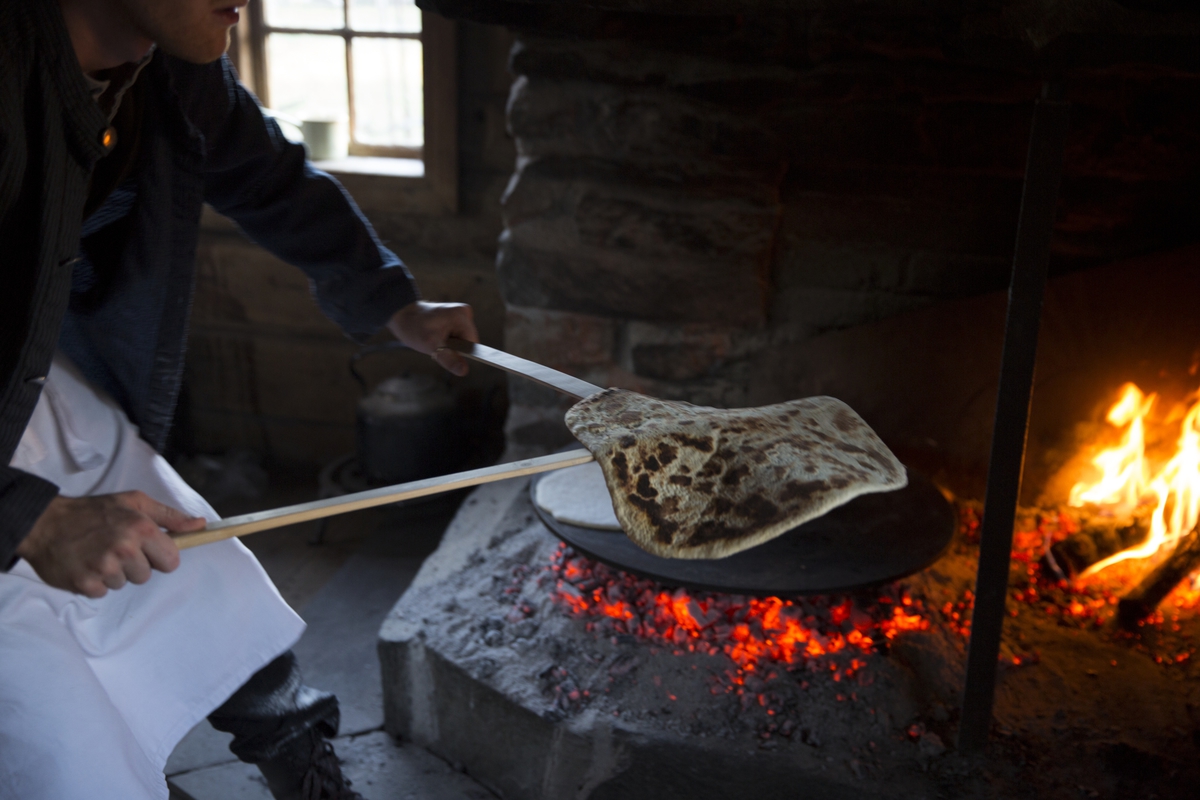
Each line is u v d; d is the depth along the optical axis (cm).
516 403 236
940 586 183
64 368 132
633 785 156
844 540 163
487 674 166
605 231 213
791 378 218
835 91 193
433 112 267
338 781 149
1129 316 195
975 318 201
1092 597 184
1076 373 201
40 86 99
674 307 217
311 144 286
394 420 261
